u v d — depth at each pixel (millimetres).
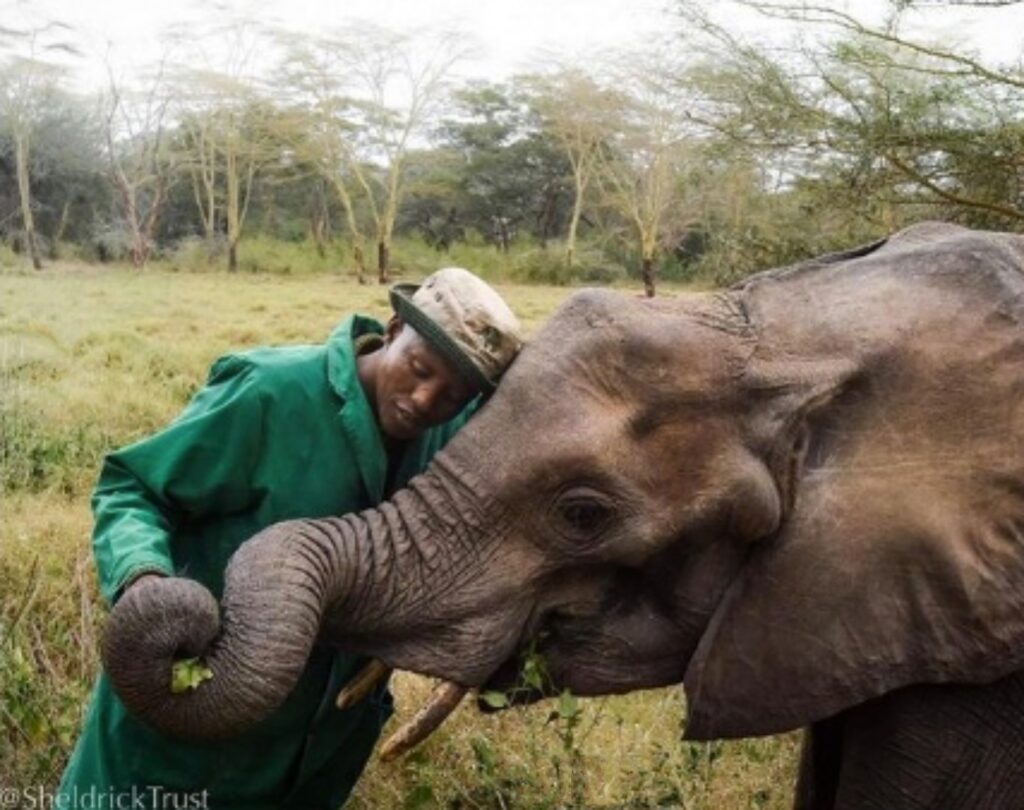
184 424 3236
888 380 3262
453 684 3203
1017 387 3279
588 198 50500
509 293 33469
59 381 11859
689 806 4293
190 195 51000
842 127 7660
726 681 3273
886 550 3217
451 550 3170
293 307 26578
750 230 8695
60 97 43781
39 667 4984
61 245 43344
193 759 3350
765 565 3242
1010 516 3273
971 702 3396
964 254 3379
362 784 4473
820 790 3824
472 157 53906
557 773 4297
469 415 3484
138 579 2945
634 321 3227
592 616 3314
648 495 3178
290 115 44312
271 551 3012
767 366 3238
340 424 3256
